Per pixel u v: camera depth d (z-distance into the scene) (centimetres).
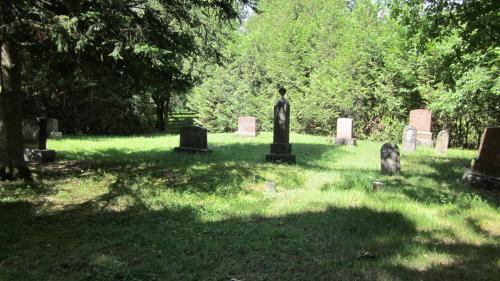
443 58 1207
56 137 2236
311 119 3014
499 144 1032
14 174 1014
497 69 1299
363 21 2842
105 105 2752
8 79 999
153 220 718
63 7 879
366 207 804
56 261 524
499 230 685
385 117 2670
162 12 1144
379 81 2611
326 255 562
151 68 1048
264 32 3369
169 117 4112
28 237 615
